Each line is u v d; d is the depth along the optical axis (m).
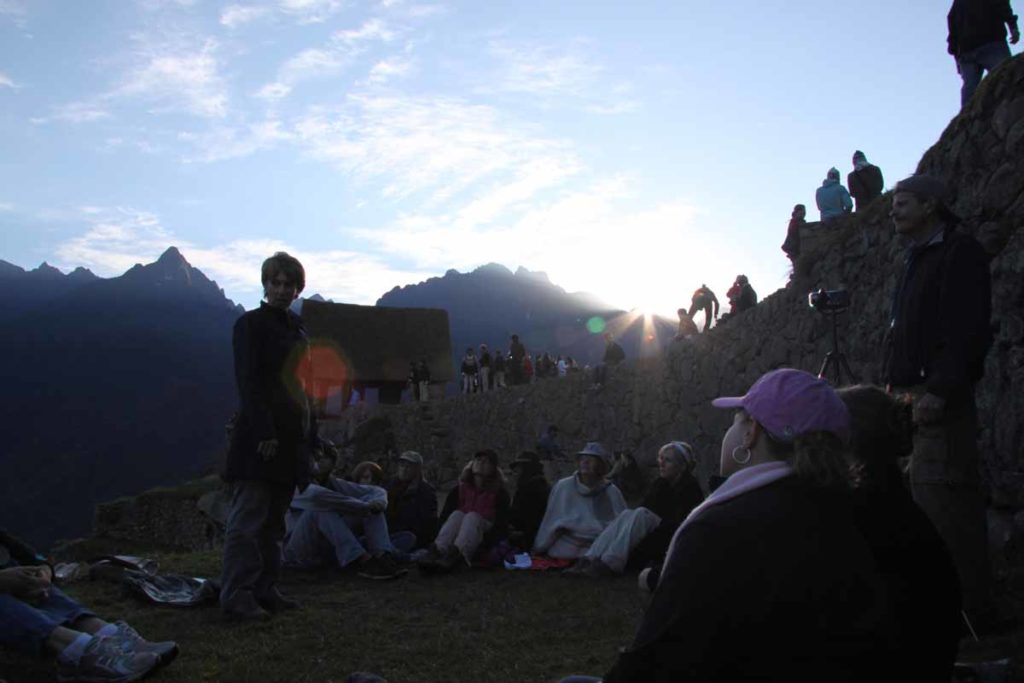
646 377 15.27
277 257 5.36
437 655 4.45
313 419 5.68
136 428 156.38
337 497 7.17
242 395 5.16
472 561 7.41
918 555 2.36
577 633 4.91
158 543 30.92
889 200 8.41
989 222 6.46
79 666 3.72
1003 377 6.01
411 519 8.21
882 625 1.72
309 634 4.86
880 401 2.50
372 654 4.47
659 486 7.52
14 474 137.12
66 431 152.12
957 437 3.89
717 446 12.35
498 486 7.67
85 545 30.53
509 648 4.59
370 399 36.84
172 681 3.91
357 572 7.18
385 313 36.22
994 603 4.04
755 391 2.09
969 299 3.86
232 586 5.19
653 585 3.10
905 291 4.14
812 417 1.96
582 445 17.92
